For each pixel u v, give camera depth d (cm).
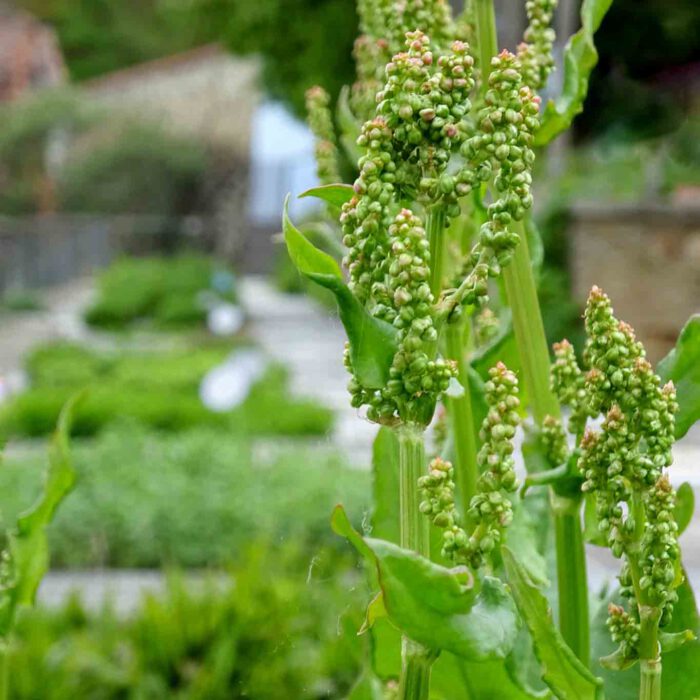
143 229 3850
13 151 3872
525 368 161
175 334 2316
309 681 364
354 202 114
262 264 3781
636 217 1251
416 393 112
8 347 2116
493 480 116
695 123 1555
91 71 5244
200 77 3834
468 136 116
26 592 174
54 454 175
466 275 159
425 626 108
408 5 158
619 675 158
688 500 152
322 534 673
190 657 436
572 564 157
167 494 743
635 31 1509
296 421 1095
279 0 1811
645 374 118
